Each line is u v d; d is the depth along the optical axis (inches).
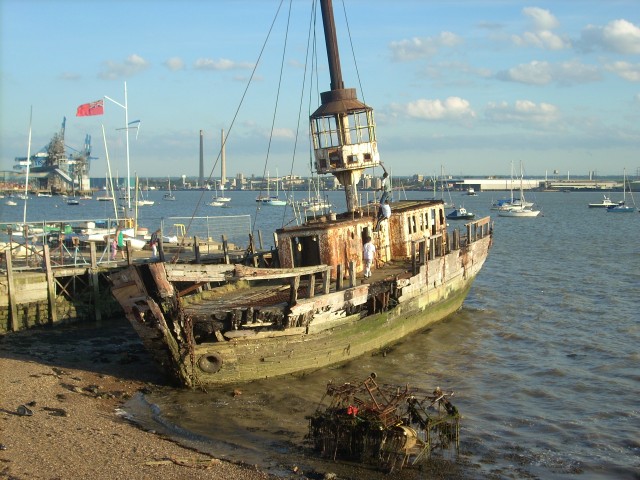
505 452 805.9
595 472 759.1
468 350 1256.2
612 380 1087.6
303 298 1007.0
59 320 1428.4
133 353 1176.2
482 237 1686.8
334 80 1365.7
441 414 876.0
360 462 751.7
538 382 1080.8
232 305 1015.0
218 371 970.1
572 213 6422.2
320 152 1336.1
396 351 1230.3
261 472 715.4
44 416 832.9
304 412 905.5
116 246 1804.9
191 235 2583.7
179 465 717.3
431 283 1346.0
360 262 1235.9
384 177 1369.3
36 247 1819.6
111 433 797.2
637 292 1873.8
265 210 6688.0
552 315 1571.1
